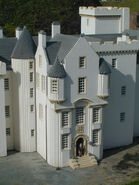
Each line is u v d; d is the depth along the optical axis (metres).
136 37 87.81
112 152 77.50
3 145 74.00
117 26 93.69
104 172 68.56
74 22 145.12
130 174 67.81
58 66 66.12
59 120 68.88
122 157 75.00
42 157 74.50
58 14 143.38
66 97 68.12
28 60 73.56
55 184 63.91
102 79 69.75
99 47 73.38
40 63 71.94
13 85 75.12
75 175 67.31
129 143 81.75
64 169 69.69
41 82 72.00
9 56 76.75
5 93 75.06
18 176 66.50
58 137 69.56
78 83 68.75
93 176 67.00
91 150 72.62
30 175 66.94
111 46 74.31
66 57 66.62
